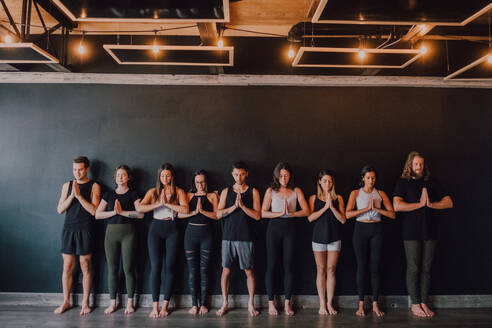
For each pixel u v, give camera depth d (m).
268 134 4.42
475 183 4.42
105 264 4.21
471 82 4.46
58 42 4.41
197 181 4.14
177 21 2.74
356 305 4.17
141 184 4.34
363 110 4.46
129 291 3.94
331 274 3.93
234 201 4.01
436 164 4.43
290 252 3.91
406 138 4.44
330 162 4.40
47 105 4.42
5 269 4.23
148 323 3.59
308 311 4.03
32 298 4.19
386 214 3.91
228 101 4.45
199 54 3.60
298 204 4.25
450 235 4.35
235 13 4.00
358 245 3.97
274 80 4.42
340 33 3.99
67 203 3.95
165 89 4.45
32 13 4.04
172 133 4.41
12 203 4.30
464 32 3.97
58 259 4.24
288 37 4.11
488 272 4.32
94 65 4.45
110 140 4.39
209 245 3.98
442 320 3.75
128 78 4.41
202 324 3.58
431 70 4.50
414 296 3.92
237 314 3.90
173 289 4.04
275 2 3.77
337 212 3.87
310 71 4.46
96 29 4.38
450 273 4.30
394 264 4.26
